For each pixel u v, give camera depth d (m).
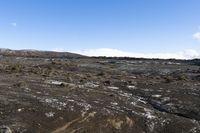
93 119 37.47
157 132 39.94
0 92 41.53
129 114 41.66
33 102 38.25
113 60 155.62
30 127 32.28
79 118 36.78
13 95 40.59
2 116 33.16
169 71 103.81
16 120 32.91
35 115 34.88
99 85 60.94
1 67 72.75
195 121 45.56
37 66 92.75
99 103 43.94
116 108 43.03
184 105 51.91
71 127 35.12
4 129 30.23
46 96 42.34
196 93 60.41
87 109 39.06
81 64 115.88
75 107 38.91
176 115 47.31
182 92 60.47
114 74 86.19
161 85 67.50
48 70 77.19
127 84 66.12
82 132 35.19
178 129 41.50
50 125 34.09
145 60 161.12
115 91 57.09
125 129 38.41
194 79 83.06
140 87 63.59
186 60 163.12
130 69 107.19
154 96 56.38
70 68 93.50
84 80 65.25
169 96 56.56
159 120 42.69
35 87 48.31
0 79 53.25
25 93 42.72
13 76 59.06
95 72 88.38
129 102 49.50
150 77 84.00
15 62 106.50
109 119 38.50
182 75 88.31
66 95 45.41
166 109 50.41
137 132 38.78
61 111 36.97
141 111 44.84
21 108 35.66
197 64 134.75
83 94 48.62
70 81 60.59
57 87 51.06
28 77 59.53
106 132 36.62
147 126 40.28
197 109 50.22
